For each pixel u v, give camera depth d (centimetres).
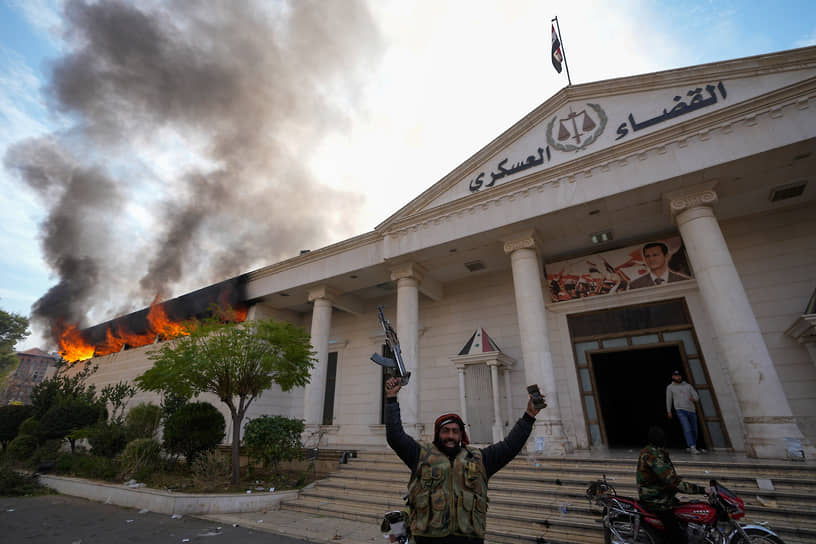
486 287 1575
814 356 988
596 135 1138
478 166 1330
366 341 1817
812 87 875
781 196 1071
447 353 1572
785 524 560
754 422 819
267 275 1778
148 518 816
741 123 934
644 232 1259
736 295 895
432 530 227
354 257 1521
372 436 1623
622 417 1848
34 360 7550
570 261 1384
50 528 734
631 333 1252
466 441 274
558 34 1369
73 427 1555
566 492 718
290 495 921
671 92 1068
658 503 456
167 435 1230
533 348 1095
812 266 1066
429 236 1325
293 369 1105
